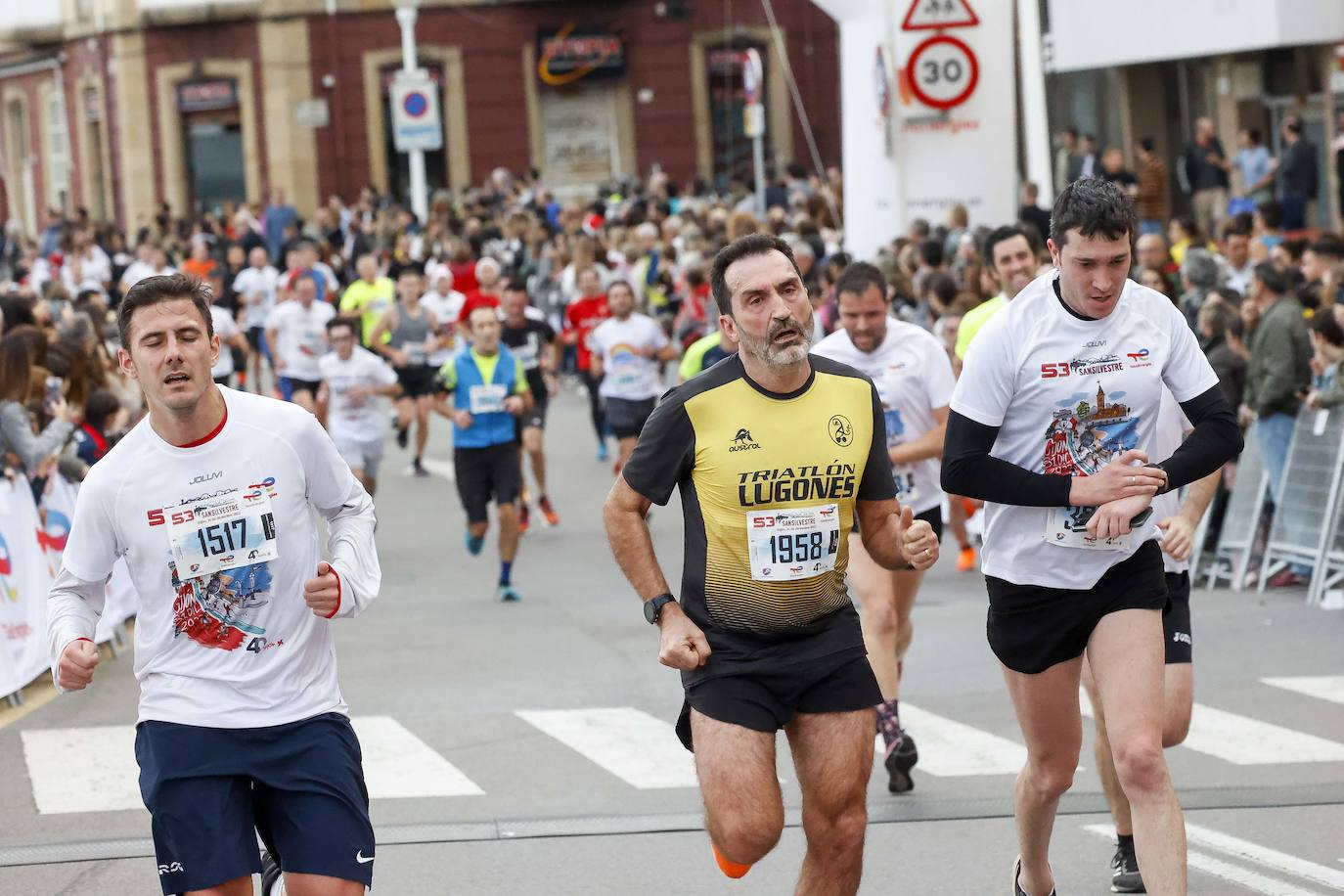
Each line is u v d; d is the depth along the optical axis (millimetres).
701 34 122688
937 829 20797
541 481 46656
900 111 59000
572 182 124312
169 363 13586
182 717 13781
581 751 25047
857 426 15125
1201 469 15359
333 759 13938
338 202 109750
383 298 64375
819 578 14984
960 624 32938
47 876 20016
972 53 58688
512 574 39438
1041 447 15688
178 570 13875
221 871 13547
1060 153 65625
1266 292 35031
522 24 122812
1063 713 16203
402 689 29391
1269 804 21312
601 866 19891
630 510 15273
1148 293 15664
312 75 122188
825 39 123000
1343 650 29516
